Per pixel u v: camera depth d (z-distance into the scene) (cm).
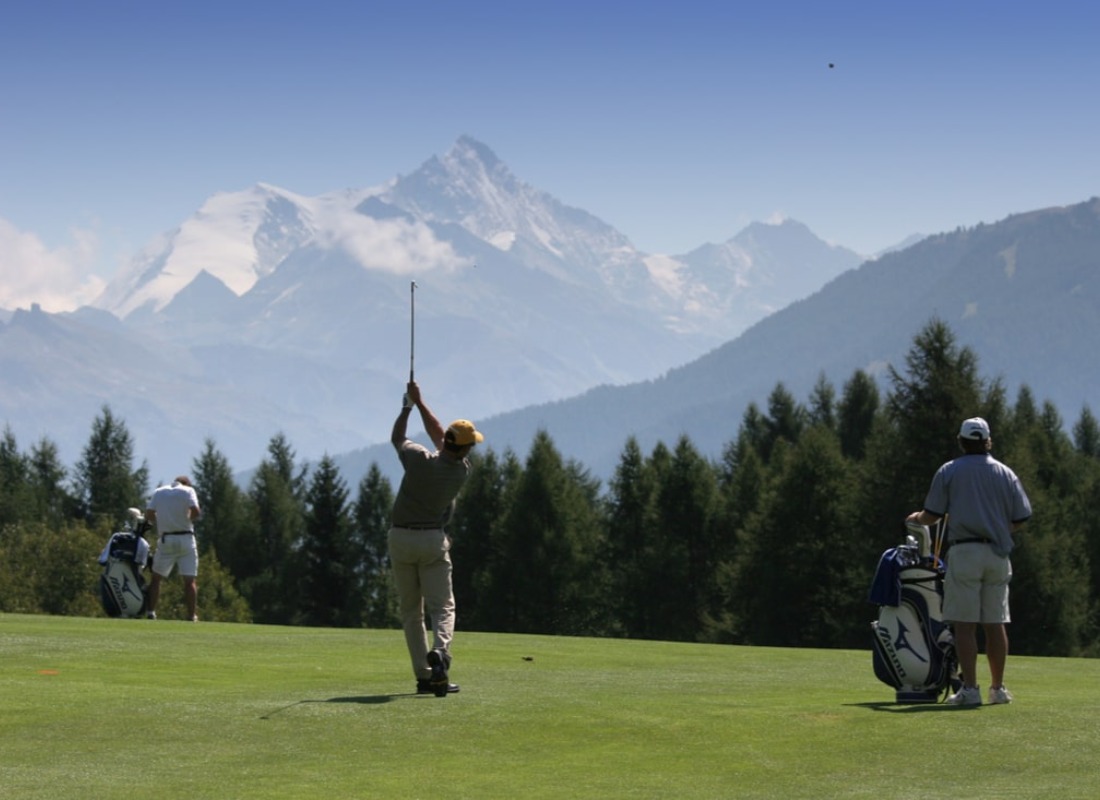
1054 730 1688
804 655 3141
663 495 12125
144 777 1427
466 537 13050
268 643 2827
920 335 9069
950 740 1631
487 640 3350
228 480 15662
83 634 2900
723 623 10356
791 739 1650
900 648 1995
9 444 15488
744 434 15388
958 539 1942
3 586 10131
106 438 15650
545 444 12306
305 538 14288
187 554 3819
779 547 9831
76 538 10494
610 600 12219
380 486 15388
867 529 8988
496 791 1388
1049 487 10244
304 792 1370
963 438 1967
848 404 14225
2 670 2198
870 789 1394
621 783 1425
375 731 1681
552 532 12075
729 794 1376
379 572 14638
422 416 2077
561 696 2003
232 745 1592
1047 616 8325
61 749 1556
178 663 2397
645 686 2209
